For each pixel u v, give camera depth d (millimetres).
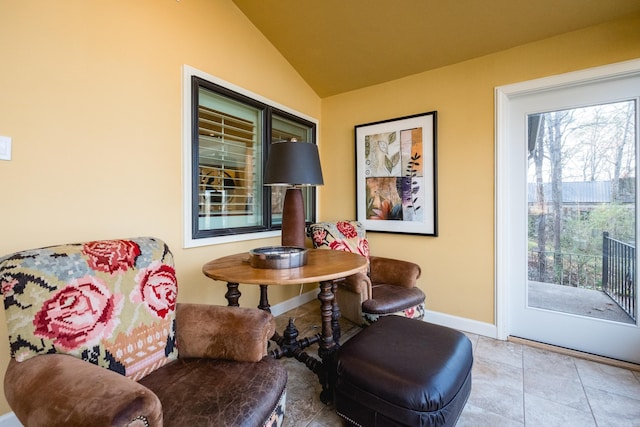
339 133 3193
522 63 2184
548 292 2234
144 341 1117
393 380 1149
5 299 909
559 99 2152
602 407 1533
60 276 998
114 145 1644
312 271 1476
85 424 636
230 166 2402
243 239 2434
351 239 2570
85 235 1537
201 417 857
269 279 1328
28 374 816
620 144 1983
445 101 2518
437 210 2561
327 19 2322
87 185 1543
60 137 1448
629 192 1963
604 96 2010
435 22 2150
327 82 3047
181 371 1110
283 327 2539
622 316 1992
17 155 1325
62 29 1446
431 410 1080
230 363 1156
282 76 2799
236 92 2334
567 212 2164
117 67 1650
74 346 956
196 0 2057
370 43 2457
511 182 2334
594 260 2078
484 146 2346
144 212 1780
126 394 690
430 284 2613
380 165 2863
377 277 2438
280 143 1810
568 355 2062
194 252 2068
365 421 1217
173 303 1267
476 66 2369
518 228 2318
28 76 1350
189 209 2008
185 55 1988
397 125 2756
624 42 1865
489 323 2359
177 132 1946
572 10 1867
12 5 1307
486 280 2363
